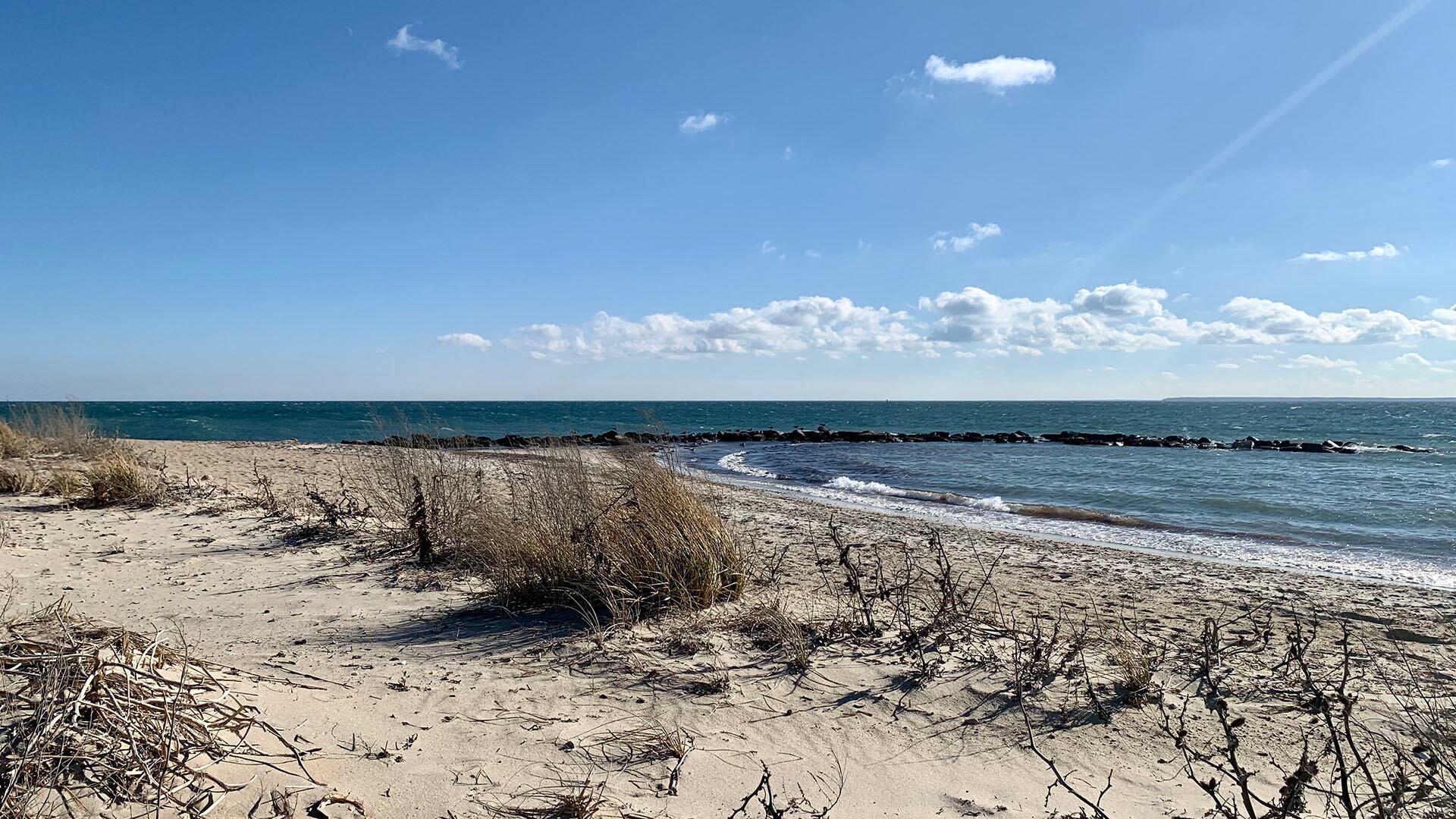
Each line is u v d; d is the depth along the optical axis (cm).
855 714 364
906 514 1379
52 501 973
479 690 379
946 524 1246
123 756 248
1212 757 331
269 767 275
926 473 2267
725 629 479
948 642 463
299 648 438
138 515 890
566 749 315
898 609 526
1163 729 355
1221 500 1623
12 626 354
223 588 570
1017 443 4116
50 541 723
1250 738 352
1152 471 2325
